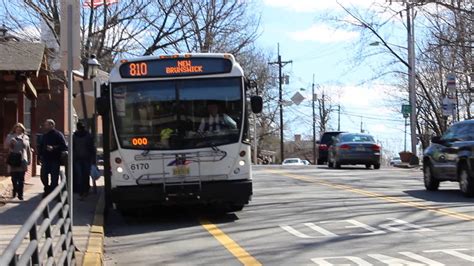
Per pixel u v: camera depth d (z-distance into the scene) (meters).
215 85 12.25
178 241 10.30
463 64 28.25
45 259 5.52
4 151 19.75
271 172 26.80
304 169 29.58
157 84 12.13
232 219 12.57
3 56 19.75
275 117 75.75
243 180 12.13
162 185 11.87
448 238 9.92
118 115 12.01
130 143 11.94
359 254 8.81
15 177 14.27
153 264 8.54
